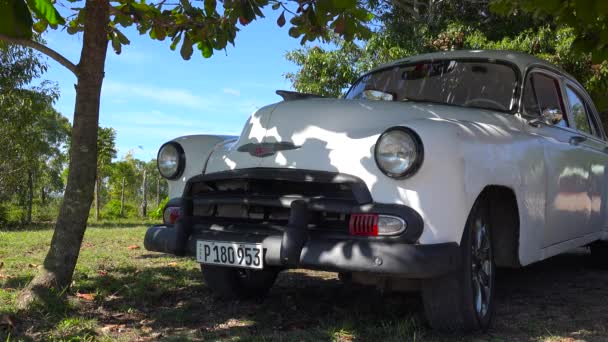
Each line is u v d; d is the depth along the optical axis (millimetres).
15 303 3750
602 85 8031
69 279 3926
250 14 4070
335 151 3215
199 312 3957
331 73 11844
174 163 3869
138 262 5801
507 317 3902
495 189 3508
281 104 3684
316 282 5000
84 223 3965
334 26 4055
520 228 3652
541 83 4621
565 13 4273
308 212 3172
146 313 3873
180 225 3627
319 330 3467
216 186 3633
